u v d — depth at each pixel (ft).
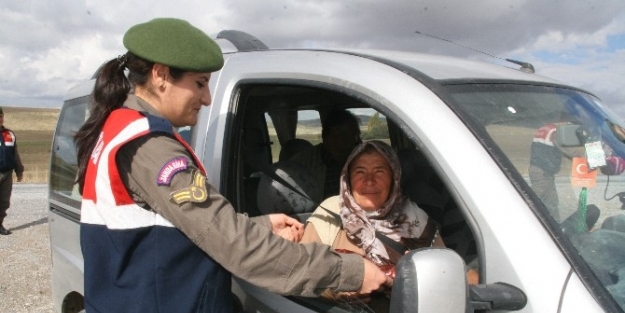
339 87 6.68
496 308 4.72
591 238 5.52
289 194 8.79
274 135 9.53
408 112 5.86
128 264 5.48
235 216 5.49
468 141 5.46
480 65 7.79
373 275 5.88
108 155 5.44
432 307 4.35
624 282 5.13
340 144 9.78
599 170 6.37
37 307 18.53
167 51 5.61
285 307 6.66
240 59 8.41
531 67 9.21
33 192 49.08
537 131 6.22
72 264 10.59
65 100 12.82
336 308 6.39
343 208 7.31
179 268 5.47
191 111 6.00
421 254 4.50
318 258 5.63
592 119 7.13
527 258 4.85
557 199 5.77
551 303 4.67
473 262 6.68
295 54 7.67
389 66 6.53
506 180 5.20
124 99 5.91
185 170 5.36
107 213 5.47
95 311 5.62
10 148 29.30
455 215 7.69
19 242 27.58
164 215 5.42
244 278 5.54
